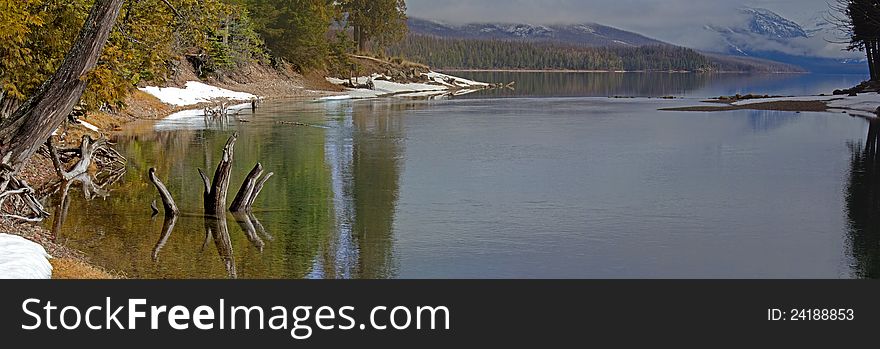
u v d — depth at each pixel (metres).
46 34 20.28
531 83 134.25
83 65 16.62
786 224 19.31
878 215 20.31
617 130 43.34
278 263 15.50
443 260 15.89
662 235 18.12
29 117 16.61
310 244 17.02
